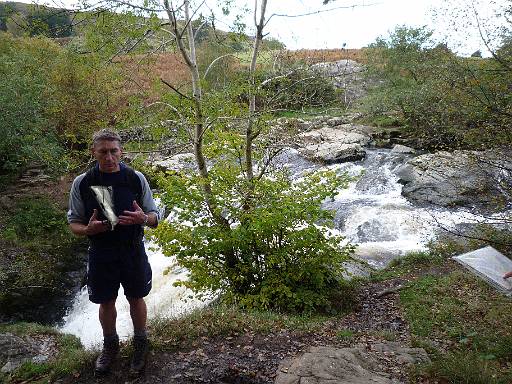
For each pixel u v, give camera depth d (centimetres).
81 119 1516
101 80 930
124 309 831
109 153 338
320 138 1207
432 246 978
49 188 1498
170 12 663
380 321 640
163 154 845
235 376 404
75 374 392
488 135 669
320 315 667
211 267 730
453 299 693
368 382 388
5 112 1384
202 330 480
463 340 529
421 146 1719
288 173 833
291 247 707
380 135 1983
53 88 1583
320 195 717
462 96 715
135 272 363
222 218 718
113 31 675
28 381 399
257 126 748
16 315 899
